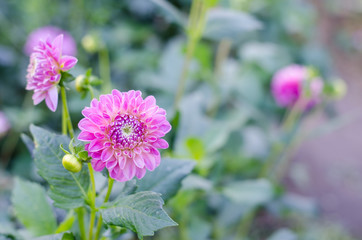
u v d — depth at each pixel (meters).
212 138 1.01
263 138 1.59
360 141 2.59
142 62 1.83
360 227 2.01
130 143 0.63
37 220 0.77
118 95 0.64
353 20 3.75
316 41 2.87
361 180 2.29
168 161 0.75
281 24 2.24
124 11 2.05
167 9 1.01
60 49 0.68
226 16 1.01
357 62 3.34
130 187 0.69
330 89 1.32
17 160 1.63
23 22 1.93
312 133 1.42
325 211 2.08
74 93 1.54
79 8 1.91
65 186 0.68
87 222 0.76
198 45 1.35
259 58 1.62
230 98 1.69
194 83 1.55
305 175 2.28
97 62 1.85
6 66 1.81
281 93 1.46
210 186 0.88
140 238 0.63
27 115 1.57
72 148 0.64
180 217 1.00
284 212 1.38
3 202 1.28
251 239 1.80
